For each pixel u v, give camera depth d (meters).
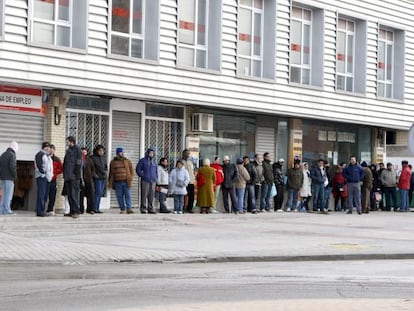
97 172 22.23
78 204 20.92
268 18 27.75
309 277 12.28
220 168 25.59
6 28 20.28
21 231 18.30
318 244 17.52
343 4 30.61
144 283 11.35
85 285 11.09
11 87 21.45
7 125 21.55
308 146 30.89
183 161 24.77
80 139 23.34
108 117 24.05
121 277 12.20
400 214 29.09
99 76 22.38
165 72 24.20
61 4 21.80
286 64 28.25
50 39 21.50
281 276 12.41
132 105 24.69
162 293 10.27
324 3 29.73
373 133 33.78
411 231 21.47
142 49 23.91
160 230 19.84
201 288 10.79
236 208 25.66
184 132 26.23
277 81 27.88
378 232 21.02
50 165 20.59
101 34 22.44
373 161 33.72
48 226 19.28
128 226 20.59
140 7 23.86
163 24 24.16
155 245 16.58
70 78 21.67
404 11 33.41
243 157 27.12
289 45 28.39
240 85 26.56
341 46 31.06
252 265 14.32
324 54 29.83
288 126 30.00
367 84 31.81
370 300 9.59
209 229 20.44
